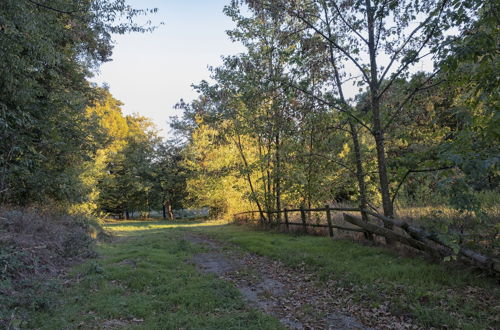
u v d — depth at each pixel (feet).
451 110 19.02
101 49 45.88
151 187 135.13
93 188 70.08
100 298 16.83
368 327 13.56
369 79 27.09
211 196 90.68
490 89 17.43
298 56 31.04
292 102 33.68
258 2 32.58
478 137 17.19
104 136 51.13
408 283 16.89
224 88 45.70
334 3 28.27
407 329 12.91
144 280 20.17
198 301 16.55
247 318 14.51
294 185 42.27
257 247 31.96
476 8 18.92
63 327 13.16
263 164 47.83
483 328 12.13
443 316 13.23
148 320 14.21
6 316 13.29
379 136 25.77
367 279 18.38
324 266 22.20
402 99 28.53
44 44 28.07
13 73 27.27
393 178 24.73
